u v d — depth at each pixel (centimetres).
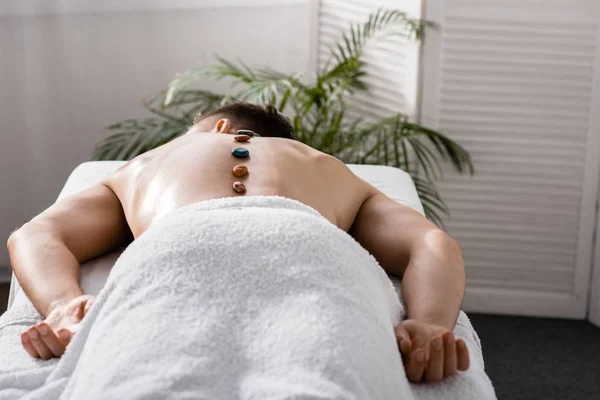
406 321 110
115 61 262
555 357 240
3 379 102
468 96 249
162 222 111
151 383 86
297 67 267
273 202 118
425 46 245
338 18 255
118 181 140
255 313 97
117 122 266
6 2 249
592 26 242
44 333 106
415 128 237
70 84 261
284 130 164
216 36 264
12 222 269
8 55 255
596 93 246
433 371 104
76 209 136
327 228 111
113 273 107
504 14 242
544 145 252
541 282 263
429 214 244
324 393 85
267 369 90
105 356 92
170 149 141
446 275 120
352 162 247
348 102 261
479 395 105
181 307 96
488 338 250
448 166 256
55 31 256
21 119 261
